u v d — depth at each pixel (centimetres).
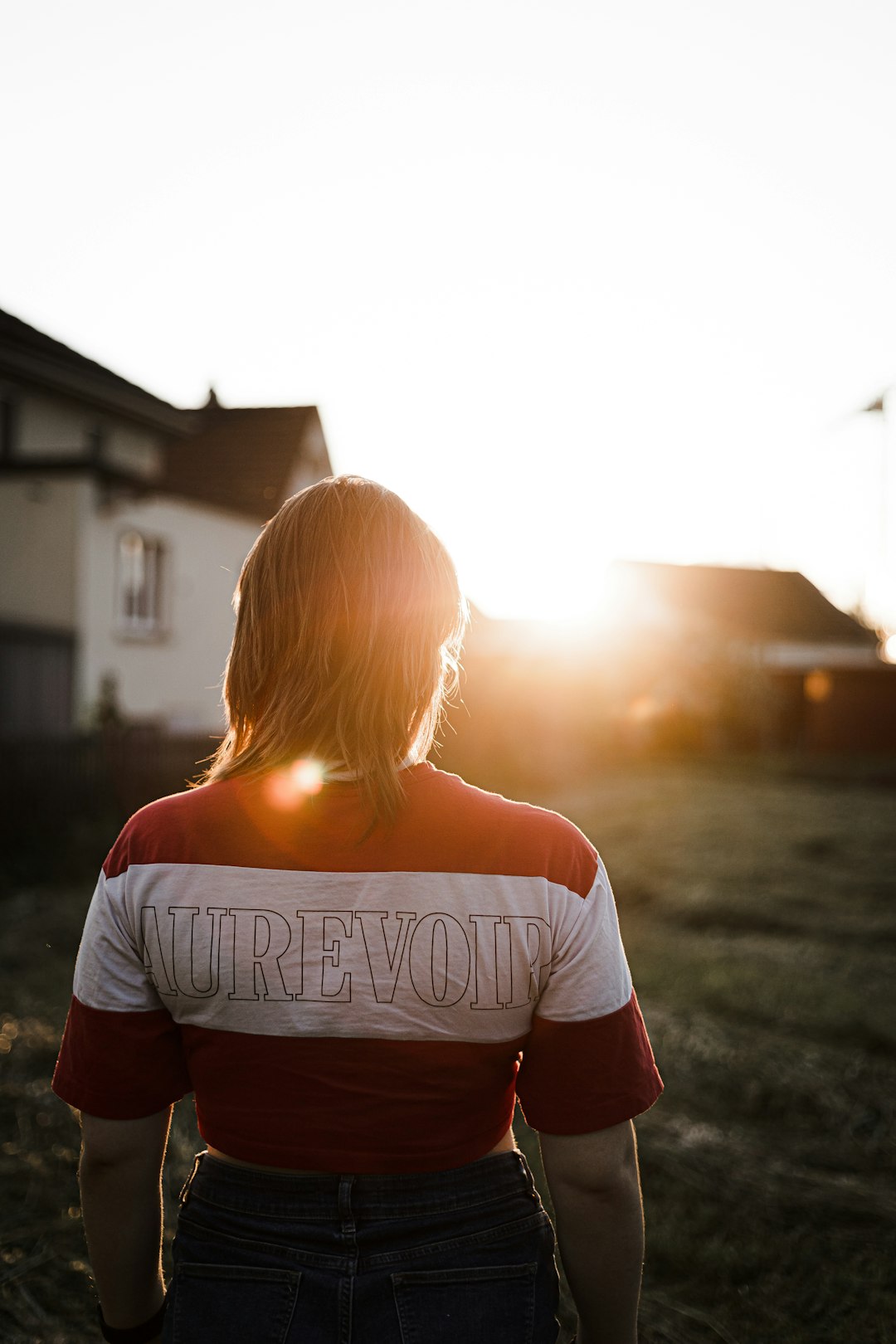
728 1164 319
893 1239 280
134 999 106
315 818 104
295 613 109
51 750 805
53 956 542
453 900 101
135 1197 110
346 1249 99
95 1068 105
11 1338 230
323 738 106
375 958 101
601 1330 111
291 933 101
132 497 1310
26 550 1256
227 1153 104
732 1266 265
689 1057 408
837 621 3297
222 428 2127
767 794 1525
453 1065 101
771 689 2362
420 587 111
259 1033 101
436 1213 100
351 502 113
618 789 1603
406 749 110
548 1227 108
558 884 103
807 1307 250
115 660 1322
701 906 697
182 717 1476
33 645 1152
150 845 106
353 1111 100
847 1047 432
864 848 970
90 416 1719
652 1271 265
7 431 1539
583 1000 103
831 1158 328
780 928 653
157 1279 118
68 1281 254
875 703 2375
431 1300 99
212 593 1551
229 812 106
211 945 101
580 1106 103
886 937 629
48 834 791
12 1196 291
